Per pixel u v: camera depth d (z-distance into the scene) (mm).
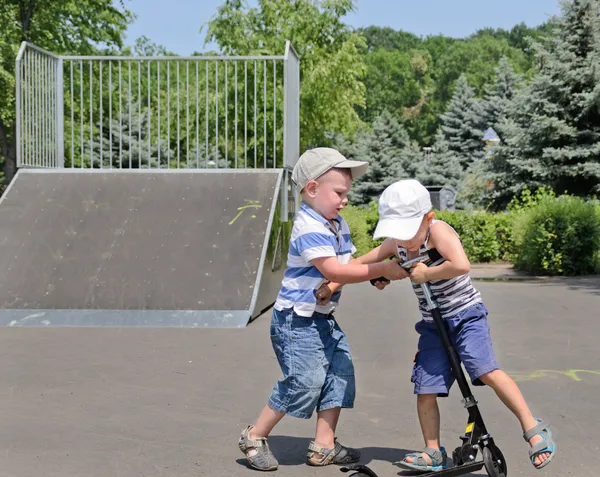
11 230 8008
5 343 6164
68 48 25625
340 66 24609
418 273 3127
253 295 7117
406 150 40812
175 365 5375
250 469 3369
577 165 22750
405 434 3852
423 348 3285
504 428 3939
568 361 5555
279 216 8742
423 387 3213
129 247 7711
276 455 3580
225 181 8633
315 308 3350
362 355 5816
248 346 6020
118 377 5035
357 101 25703
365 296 9641
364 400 4504
